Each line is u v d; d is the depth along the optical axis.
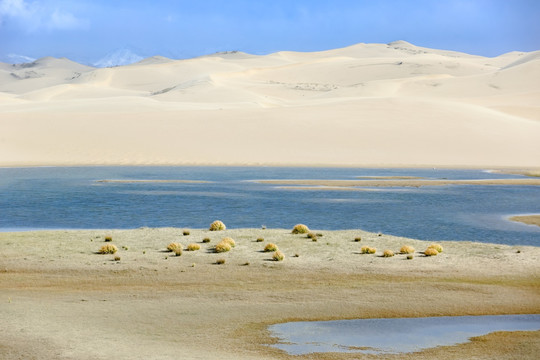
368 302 28.77
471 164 132.38
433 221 57.81
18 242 43.94
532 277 34.25
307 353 21.41
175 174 109.06
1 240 44.66
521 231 52.53
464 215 61.72
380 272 35.44
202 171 115.88
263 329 24.31
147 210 64.69
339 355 21.23
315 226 54.94
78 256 39.44
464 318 26.33
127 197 75.12
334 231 49.59
